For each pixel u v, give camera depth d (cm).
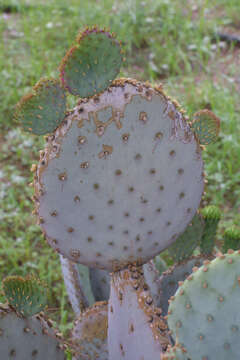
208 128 77
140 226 76
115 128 70
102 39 66
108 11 288
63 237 75
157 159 73
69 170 71
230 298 67
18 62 250
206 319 68
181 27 277
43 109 69
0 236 154
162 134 73
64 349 81
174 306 70
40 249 155
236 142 188
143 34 271
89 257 76
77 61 67
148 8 289
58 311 131
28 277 76
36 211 74
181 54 238
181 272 91
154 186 74
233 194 176
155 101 71
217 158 186
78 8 296
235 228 91
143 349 76
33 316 78
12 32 276
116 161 72
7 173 186
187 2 308
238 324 67
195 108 207
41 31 277
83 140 70
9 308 75
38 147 193
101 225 74
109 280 102
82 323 90
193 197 78
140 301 76
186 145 75
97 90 69
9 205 167
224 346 68
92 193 72
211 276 68
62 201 72
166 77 242
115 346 81
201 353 69
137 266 79
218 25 279
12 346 75
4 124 213
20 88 227
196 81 234
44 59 249
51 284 143
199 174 77
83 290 99
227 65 246
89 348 89
